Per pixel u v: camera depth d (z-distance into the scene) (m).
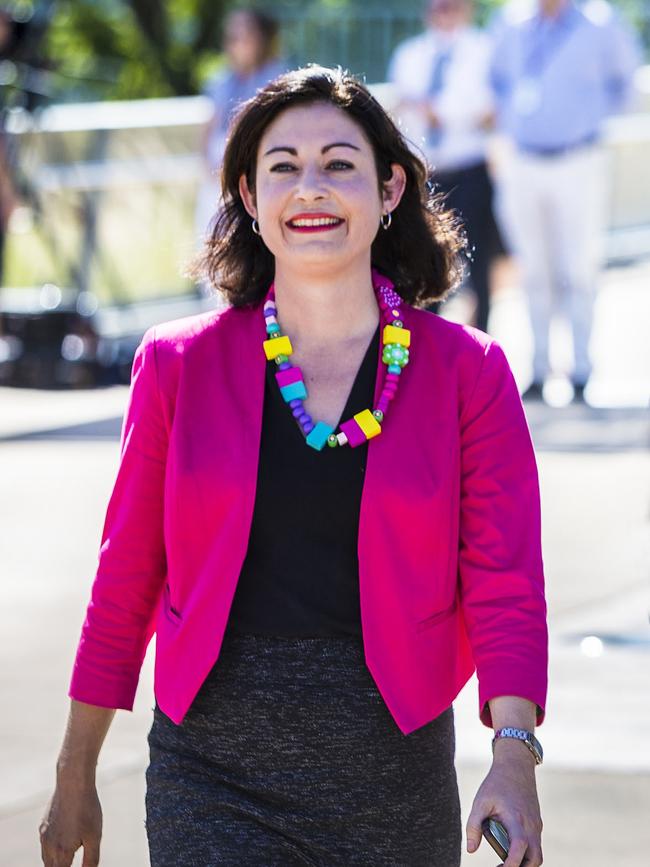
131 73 61.00
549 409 24.44
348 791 7.18
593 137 24.45
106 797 11.64
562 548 17.17
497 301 32.44
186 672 7.20
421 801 7.26
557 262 24.92
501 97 24.84
